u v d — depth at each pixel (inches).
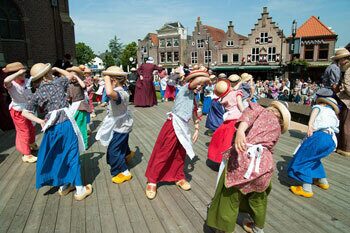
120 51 2827.3
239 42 1455.5
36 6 624.1
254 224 107.0
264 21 1362.0
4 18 589.0
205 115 374.3
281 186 154.8
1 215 123.3
